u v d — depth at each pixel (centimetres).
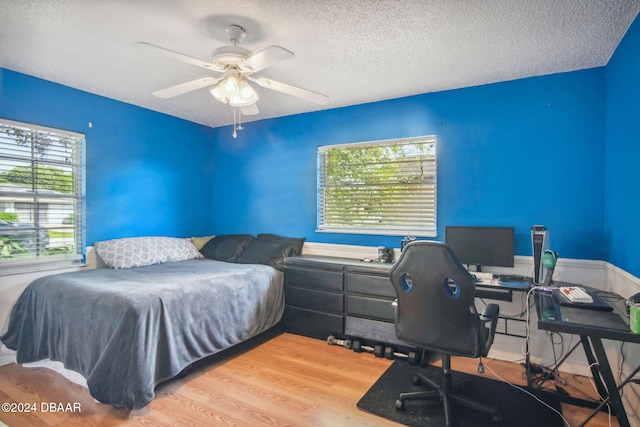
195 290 249
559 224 271
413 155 334
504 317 279
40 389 230
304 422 197
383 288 292
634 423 189
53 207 306
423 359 272
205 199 452
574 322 153
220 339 265
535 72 273
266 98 342
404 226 337
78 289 234
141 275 280
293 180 400
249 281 299
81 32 218
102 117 339
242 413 205
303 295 334
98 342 210
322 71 275
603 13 191
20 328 261
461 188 308
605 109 256
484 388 238
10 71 276
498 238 275
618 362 217
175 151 412
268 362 276
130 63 264
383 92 322
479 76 283
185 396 224
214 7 189
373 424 197
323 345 313
